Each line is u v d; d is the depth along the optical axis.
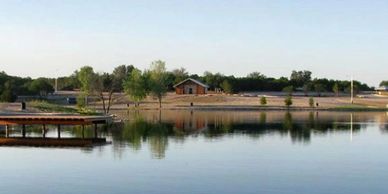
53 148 38.31
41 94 141.75
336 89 178.38
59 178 26.97
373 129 56.84
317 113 97.69
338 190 24.73
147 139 44.72
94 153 35.62
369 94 182.75
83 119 46.69
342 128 58.12
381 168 30.31
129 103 125.94
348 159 33.59
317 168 30.19
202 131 53.28
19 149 37.81
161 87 115.38
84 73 101.25
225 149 38.06
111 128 57.19
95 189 24.61
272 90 188.75
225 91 164.62
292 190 24.69
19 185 25.45
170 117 81.06
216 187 25.16
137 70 112.12
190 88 154.62
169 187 25.06
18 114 58.62
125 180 26.48
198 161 32.28
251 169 29.72
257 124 64.56
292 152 36.72
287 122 68.75
